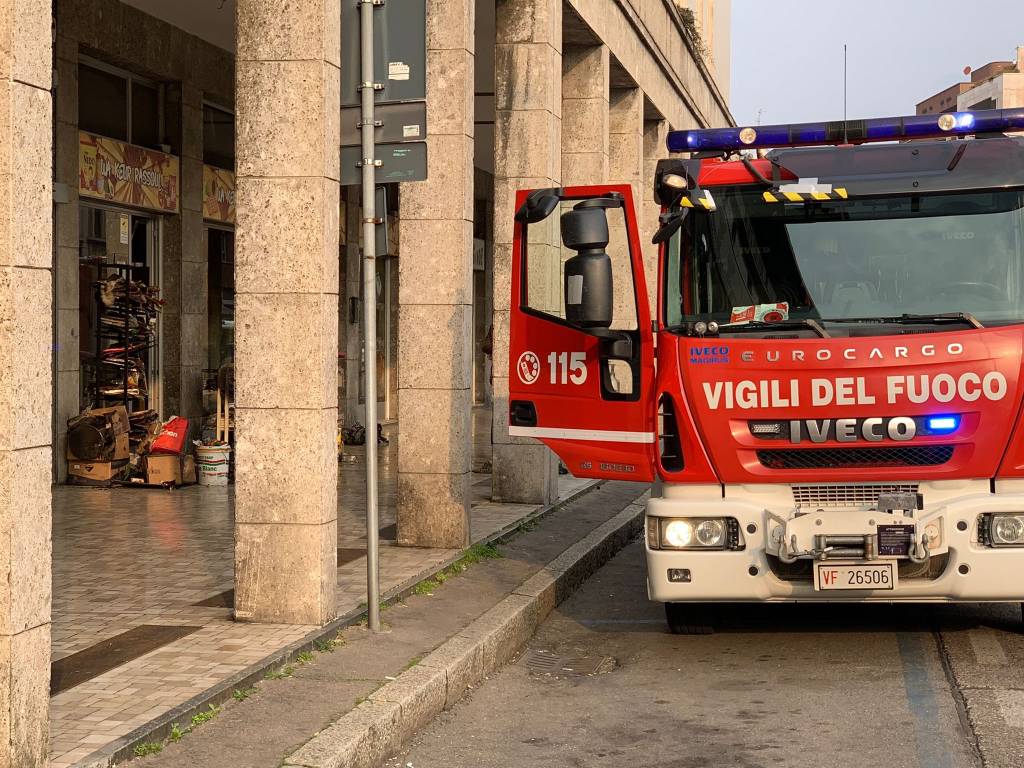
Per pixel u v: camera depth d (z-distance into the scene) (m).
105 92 15.86
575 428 8.17
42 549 4.77
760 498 7.64
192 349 17.47
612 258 8.02
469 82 11.02
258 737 5.57
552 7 14.05
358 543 11.14
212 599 8.49
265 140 7.69
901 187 7.96
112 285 15.35
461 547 10.92
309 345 7.67
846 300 7.86
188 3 15.59
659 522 7.77
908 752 5.83
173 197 17.05
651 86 21.69
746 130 8.67
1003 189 7.88
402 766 5.88
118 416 15.23
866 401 7.43
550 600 9.49
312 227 7.67
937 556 7.47
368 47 7.79
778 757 5.86
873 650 8.01
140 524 12.02
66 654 6.93
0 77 4.55
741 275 7.98
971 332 7.43
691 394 7.68
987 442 7.36
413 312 11.02
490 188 31.36
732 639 8.53
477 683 7.43
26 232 4.64
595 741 6.25
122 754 5.18
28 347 4.66
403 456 11.02
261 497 7.73
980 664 7.49
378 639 7.56
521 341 8.38
